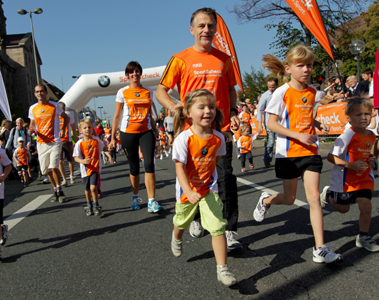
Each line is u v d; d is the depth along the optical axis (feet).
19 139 29.27
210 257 10.27
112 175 31.96
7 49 195.52
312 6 22.04
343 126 32.42
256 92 129.70
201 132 8.90
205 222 8.70
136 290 8.57
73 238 13.12
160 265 9.95
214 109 8.64
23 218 16.97
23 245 12.73
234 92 11.71
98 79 57.26
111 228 14.06
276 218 13.60
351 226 11.95
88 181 16.39
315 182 9.77
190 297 8.04
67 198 21.59
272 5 68.64
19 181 33.30
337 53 74.02
